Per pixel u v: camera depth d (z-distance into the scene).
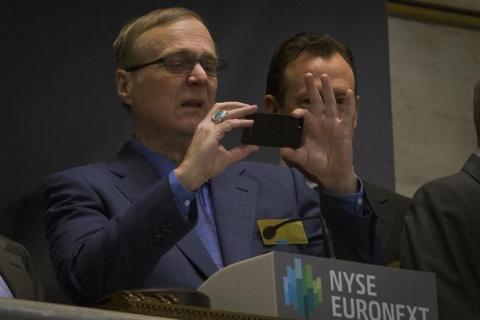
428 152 8.85
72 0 7.38
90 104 7.27
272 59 6.75
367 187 6.90
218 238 5.45
